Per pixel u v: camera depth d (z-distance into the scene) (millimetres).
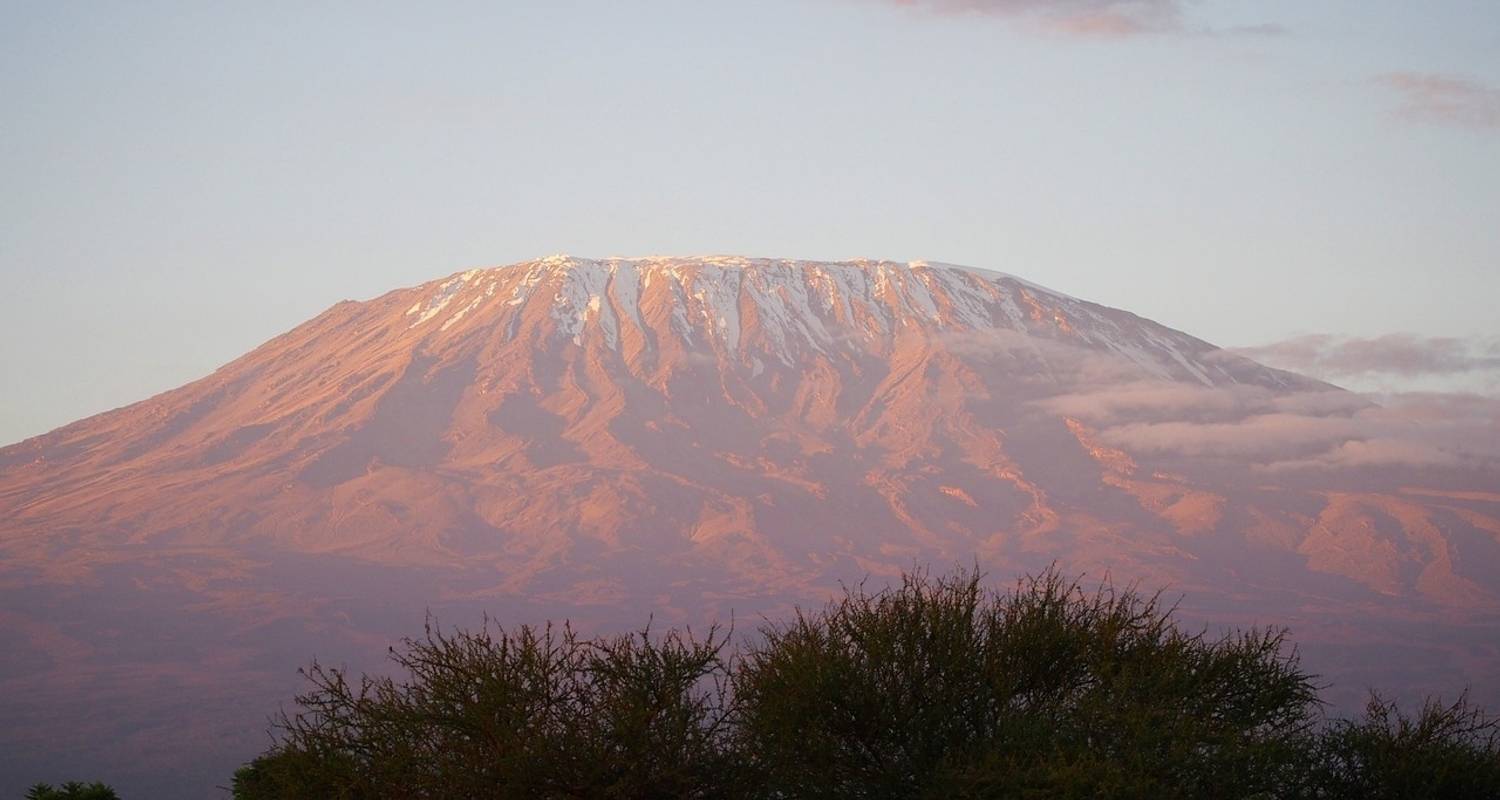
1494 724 56344
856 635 54250
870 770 52219
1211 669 55031
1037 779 47781
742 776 50688
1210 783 49062
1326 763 54688
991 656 53844
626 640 52812
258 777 54344
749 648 55781
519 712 50344
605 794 49406
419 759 50812
